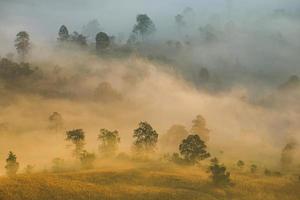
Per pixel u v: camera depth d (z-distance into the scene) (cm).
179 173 17238
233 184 16200
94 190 14612
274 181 16925
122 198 14238
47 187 14462
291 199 15450
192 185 15875
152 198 14375
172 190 15125
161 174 16788
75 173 16300
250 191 15825
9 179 14912
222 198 15038
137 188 15150
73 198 13962
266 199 15250
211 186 15912
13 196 13638
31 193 13962
